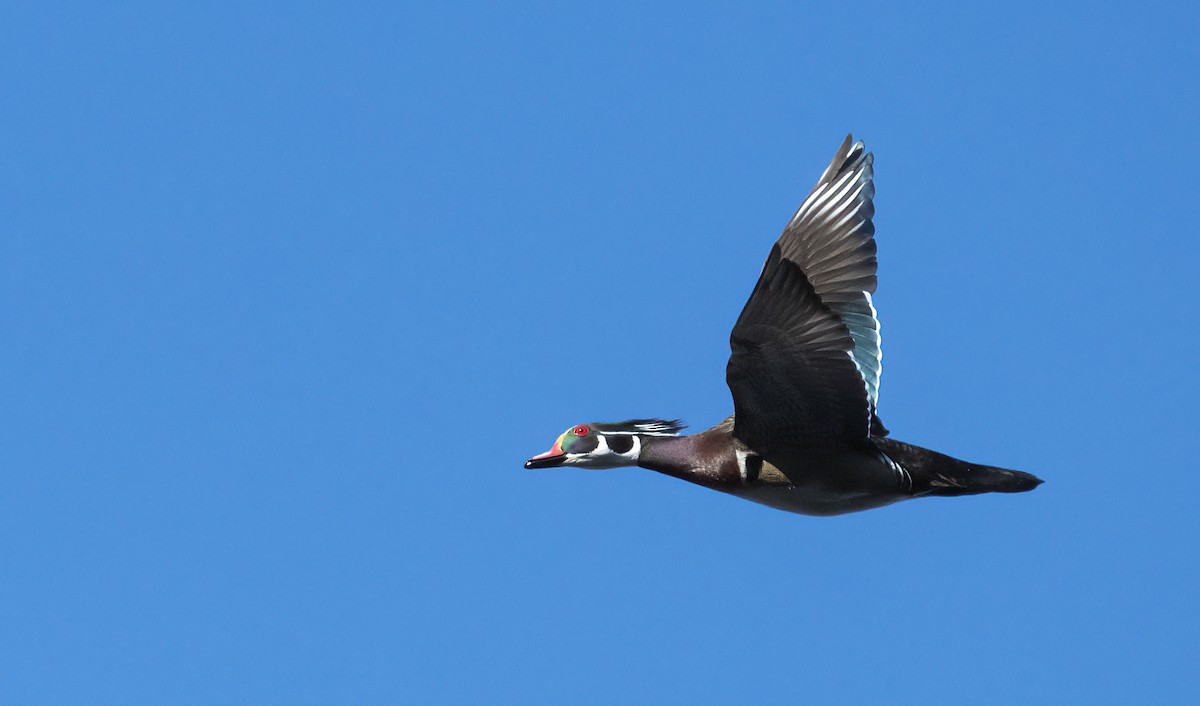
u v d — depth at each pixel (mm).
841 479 17312
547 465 18984
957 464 17766
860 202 16500
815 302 15883
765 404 16812
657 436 18906
